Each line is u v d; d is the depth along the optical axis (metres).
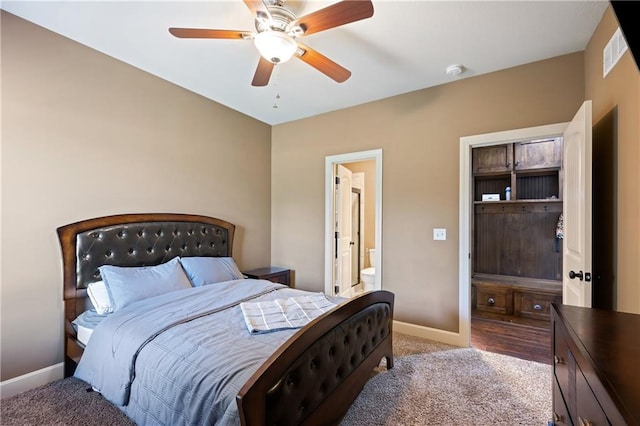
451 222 2.96
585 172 1.87
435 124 3.05
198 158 3.29
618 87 1.78
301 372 1.34
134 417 1.50
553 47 2.36
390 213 3.30
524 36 2.21
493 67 2.68
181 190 3.12
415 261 3.14
